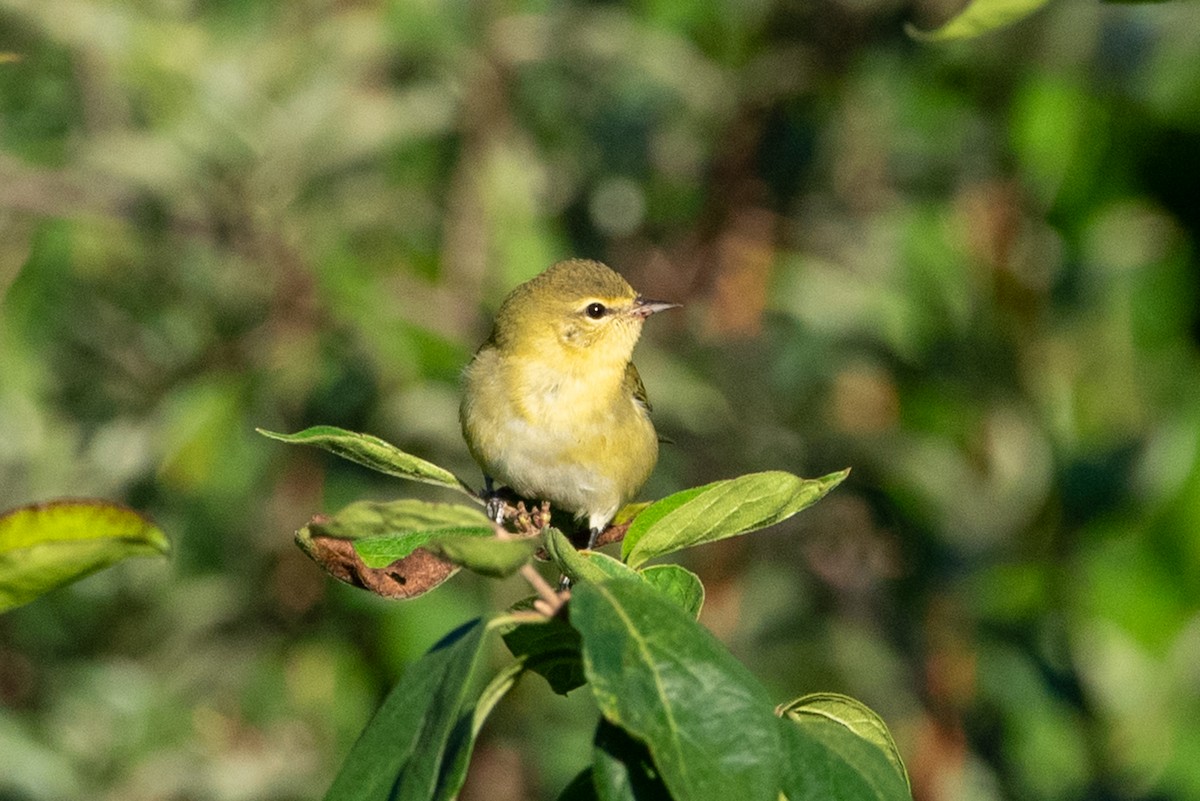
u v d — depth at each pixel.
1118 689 10.35
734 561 13.94
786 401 14.23
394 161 14.41
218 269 13.88
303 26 13.85
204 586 13.73
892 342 13.55
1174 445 9.92
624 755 4.17
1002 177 13.49
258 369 13.48
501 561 4.12
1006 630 12.55
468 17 14.33
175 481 13.18
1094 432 11.92
